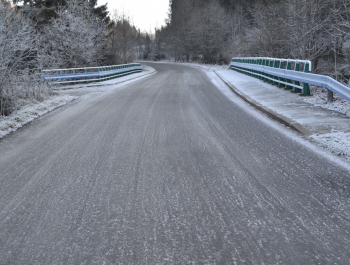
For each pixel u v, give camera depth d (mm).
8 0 16000
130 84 23859
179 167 5688
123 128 8898
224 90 16984
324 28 22203
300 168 5422
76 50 33312
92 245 3453
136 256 3230
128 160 6180
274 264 3016
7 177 5629
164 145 7059
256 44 33781
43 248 3434
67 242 3527
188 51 76812
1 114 11594
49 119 11086
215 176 5223
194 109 11352
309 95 12375
